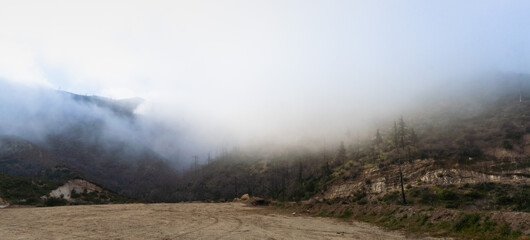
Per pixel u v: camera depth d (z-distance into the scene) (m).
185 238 18.56
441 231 19.05
